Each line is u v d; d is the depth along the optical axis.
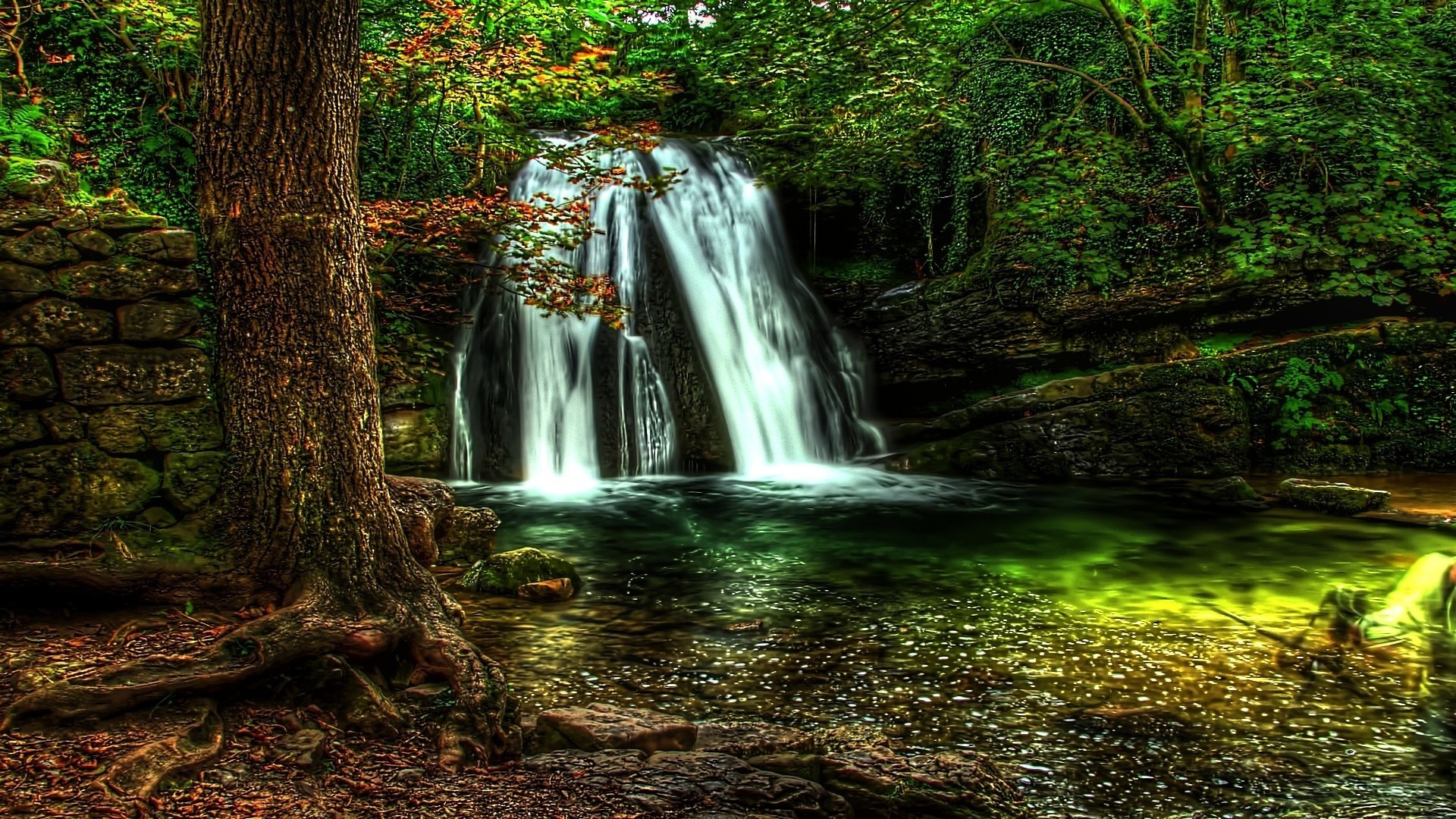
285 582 4.94
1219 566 8.62
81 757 3.51
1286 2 15.08
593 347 14.86
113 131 10.80
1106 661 6.04
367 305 5.27
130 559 4.92
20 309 5.07
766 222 17.95
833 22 13.34
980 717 5.15
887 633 6.62
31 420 5.05
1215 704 5.30
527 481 14.03
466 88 12.35
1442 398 13.62
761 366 16.33
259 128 4.87
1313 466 13.70
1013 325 16.12
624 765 3.94
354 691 4.28
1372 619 6.25
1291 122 13.01
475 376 14.00
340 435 5.04
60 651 4.36
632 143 11.99
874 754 4.29
